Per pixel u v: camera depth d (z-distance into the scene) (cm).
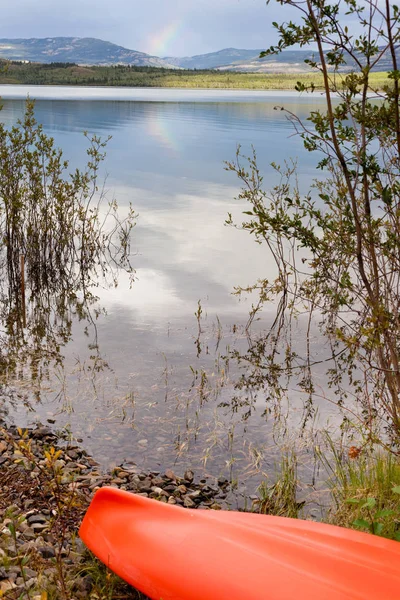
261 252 991
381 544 284
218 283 850
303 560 268
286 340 674
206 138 2498
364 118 313
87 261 923
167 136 2553
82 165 1706
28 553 310
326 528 299
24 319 734
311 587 250
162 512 309
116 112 3759
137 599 287
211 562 271
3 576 286
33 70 11456
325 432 480
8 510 348
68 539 332
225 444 469
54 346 654
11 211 868
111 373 587
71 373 586
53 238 973
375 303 339
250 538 287
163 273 893
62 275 883
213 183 1528
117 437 474
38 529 338
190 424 497
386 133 331
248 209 1245
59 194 916
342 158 327
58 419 499
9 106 3841
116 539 297
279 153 2036
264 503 395
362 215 367
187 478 423
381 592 247
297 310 754
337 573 259
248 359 625
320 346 660
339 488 396
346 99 317
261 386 571
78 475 414
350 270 798
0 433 469
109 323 720
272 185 1462
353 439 476
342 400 548
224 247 1016
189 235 1080
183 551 280
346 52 317
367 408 527
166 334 687
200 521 302
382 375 540
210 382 573
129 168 1725
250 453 457
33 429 480
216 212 1232
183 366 606
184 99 5659
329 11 305
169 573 270
